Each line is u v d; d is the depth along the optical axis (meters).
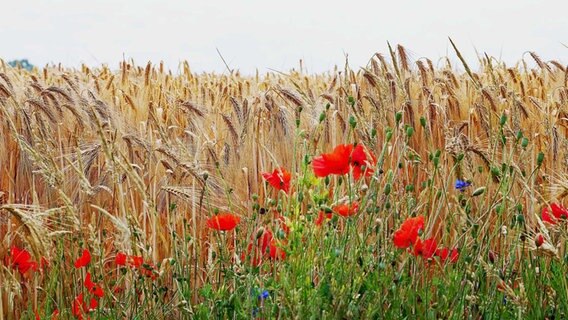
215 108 4.02
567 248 3.03
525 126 3.87
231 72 4.09
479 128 3.79
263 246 3.09
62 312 3.10
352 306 2.79
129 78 4.56
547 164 3.73
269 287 2.86
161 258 3.47
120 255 3.12
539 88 4.16
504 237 3.23
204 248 3.49
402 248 2.95
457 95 3.93
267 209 3.10
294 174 3.10
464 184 2.98
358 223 3.09
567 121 3.84
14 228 3.47
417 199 3.40
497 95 3.47
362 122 3.22
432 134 3.69
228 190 3.19
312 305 2.77
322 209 2.85
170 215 3.47
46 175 3.06
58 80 4.63
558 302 3.05
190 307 3.04
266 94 3.79
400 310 2.91
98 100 3.65
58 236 3.12
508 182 3.02
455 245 2.95
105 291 3.15
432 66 4.04
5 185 3.59
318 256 2.88
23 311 3.25
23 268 3.15
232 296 2.94
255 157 3.61
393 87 3.58
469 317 2.90
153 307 3.12
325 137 3.64
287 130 3.68
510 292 2.88
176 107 4.07
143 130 3.66
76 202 3.53
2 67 4.12
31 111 3.67
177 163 3.31
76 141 3.61
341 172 2.85
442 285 2.95
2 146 3.57
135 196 3.58
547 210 3.13
